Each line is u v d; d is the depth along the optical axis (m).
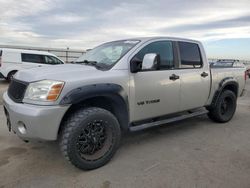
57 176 3.28
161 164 3.63
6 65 14.02
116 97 3.62
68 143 3.20
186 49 4.74
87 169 3.40
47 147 4.19
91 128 3.39
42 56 15.02
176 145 4.39
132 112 3.91
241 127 5.51
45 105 3.09
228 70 5.66
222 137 4.83
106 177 3.26
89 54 4.70
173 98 4.44
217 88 5.40
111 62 3.90
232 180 3.18
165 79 4.25
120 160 3.75
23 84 3.34
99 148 3.53
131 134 4.94
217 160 3.77
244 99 9.45
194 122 5.85
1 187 3.00
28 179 3.19
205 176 3.28
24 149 4.11
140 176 3.28
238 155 3.97
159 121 4.41
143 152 4.06
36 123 3.05
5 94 3.82
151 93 4.08
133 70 3.79
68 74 3.35
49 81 3.16
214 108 5.51
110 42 4.76
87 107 3.46
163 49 4.37
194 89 4.81
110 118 3.52
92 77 3.40
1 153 3.95
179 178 3.23
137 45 4.09
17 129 3.29
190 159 3.80
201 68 4.98
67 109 3.16
